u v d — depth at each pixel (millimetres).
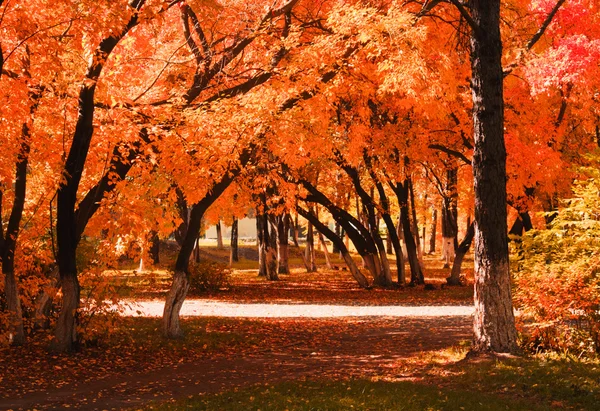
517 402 7801
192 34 14914
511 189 21375
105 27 9977
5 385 9695
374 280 30328
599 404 7527
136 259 13789
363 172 31906
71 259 12391
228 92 14258
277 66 14008
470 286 30250
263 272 38062
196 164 13195
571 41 17078
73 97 11461
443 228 44594
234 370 11398
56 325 12539
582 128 25094
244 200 22438
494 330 10445
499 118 10570
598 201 11570
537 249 11961
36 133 12117
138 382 10242
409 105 16641
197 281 28906
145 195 14133
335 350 13664
